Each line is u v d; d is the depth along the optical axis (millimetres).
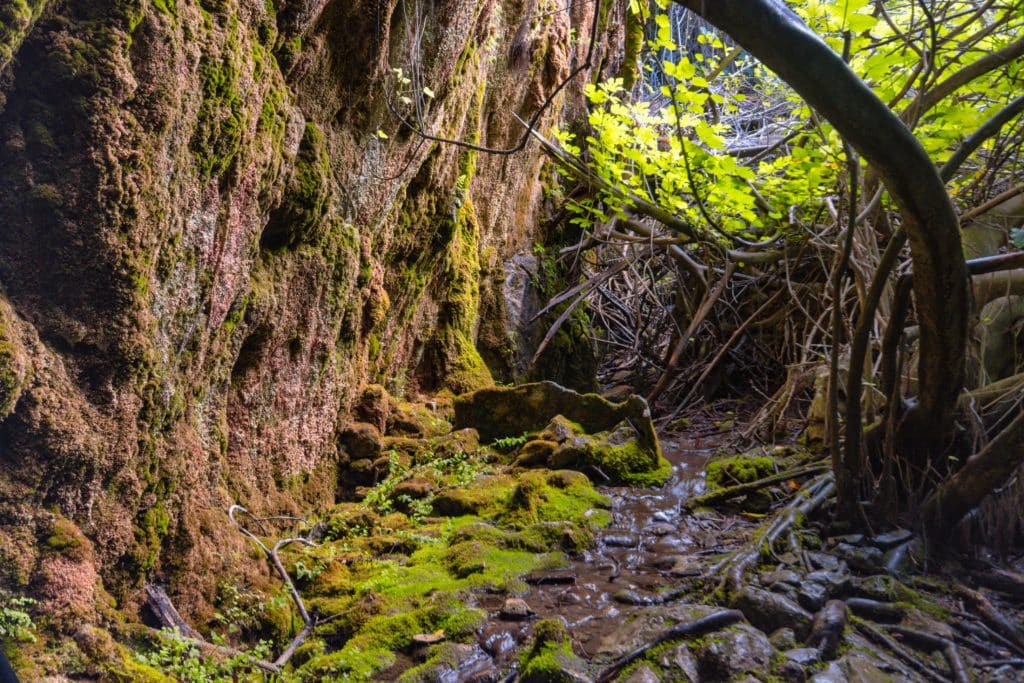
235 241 3975
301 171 4562
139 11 3082
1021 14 5121
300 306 4836
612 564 4590
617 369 11758
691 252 10383
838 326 4594
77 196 3008
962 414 5160
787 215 7629
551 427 6336
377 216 5707
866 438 5125
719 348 9789
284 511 4809
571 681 3254
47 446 3008
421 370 7508
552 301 9523
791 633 3672
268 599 3939
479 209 8328
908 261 5816
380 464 5688
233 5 3684
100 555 3285
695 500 5539
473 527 4836
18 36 2666
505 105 8336
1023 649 3816
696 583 4211
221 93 3602
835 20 4660
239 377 4465
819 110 3836
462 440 6219
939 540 4730
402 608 3943
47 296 3064
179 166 3426
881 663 3531
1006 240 5727
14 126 2938
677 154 7359
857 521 4840
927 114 5637
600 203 9742
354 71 4977
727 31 3688
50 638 2936
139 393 3387
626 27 11703
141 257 3256
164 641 3299
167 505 3676
